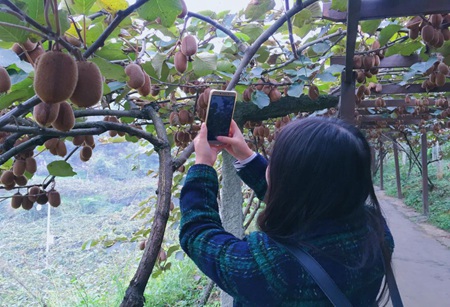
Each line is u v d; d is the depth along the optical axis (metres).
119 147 17.16
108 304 4.90
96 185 14.10
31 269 7.30
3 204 12.55
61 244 8.98
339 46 2.93
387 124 8.16
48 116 0.84
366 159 0.94
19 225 10.73
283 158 0.93
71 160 16.88
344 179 0.90
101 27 1.21
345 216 0.92
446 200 10.08
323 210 0.90
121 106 2.28
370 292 0.93
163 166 1.22
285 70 2.49
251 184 1.34
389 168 19.38
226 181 3.13
